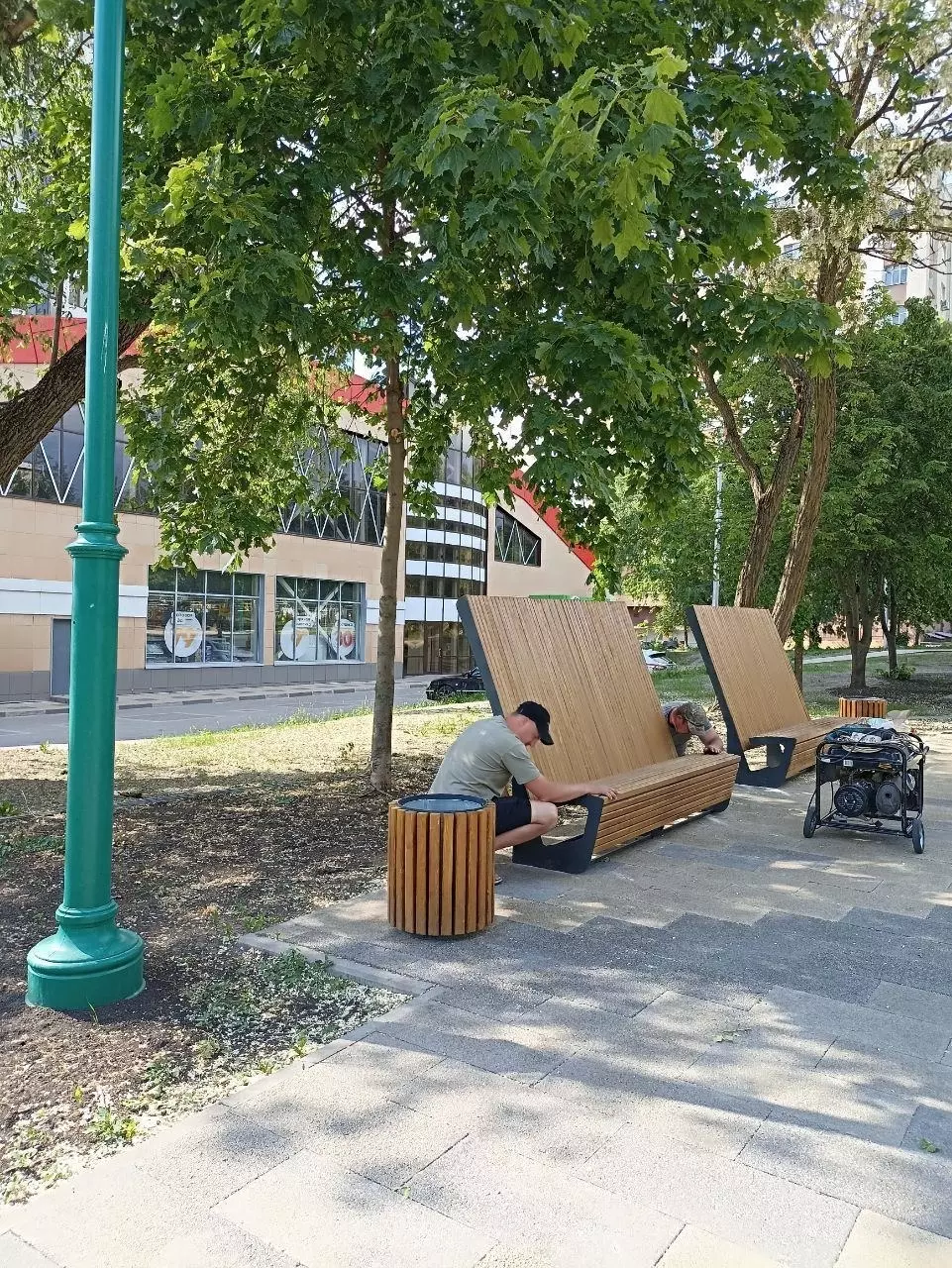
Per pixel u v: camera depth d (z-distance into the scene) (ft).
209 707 83.61
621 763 23.80
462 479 149.59
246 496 31.53
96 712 12.61
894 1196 8.68
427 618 142.20
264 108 19.11
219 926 16.10
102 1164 9.04
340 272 24.54
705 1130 9.75
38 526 87.76
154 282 21.48
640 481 25.81
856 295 50.72
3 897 17.58
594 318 21.31
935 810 27.61
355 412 35.12
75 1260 7.70
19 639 86.38
